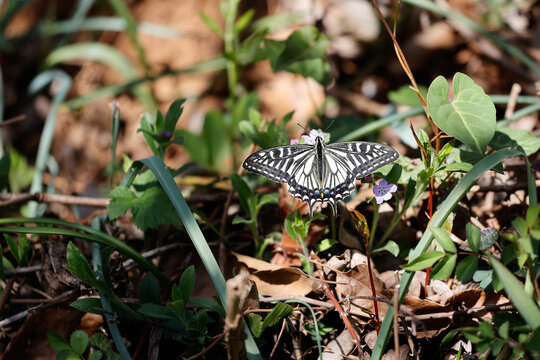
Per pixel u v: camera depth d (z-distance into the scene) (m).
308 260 0.79
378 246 0.81
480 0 1.10
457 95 0.76
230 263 0.81
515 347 0.70
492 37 0.90
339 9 1.15
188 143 0.97
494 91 1.00
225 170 0.98
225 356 0.77
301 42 0.88
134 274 0.82
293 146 0.79
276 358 0.77
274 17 1.14
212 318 0.79
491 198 0.83
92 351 0.77
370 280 0.76
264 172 0.78
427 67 1.07
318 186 0.78
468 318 0.76
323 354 0.77
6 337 0.79
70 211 0.93
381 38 1.11
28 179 0.99
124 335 0.79
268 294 0.79
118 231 0.85
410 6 1.10
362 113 1.05
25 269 0.82
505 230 0.78
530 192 0.74
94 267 0.80
